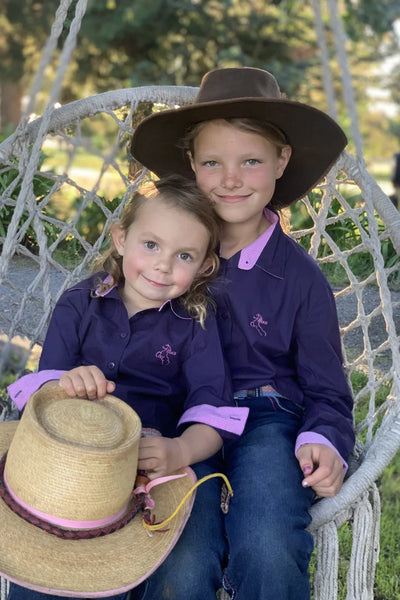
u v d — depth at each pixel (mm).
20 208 1720
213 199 1758
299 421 1781
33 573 1304
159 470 1502
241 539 1479
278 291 1780
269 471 1584
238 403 1771
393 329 1716
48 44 1592
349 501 1553
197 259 1691
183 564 1472
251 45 9930
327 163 1831
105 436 1362
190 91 1986
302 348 1777
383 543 2322
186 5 9438
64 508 1327
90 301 1776
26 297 1867
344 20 9906
